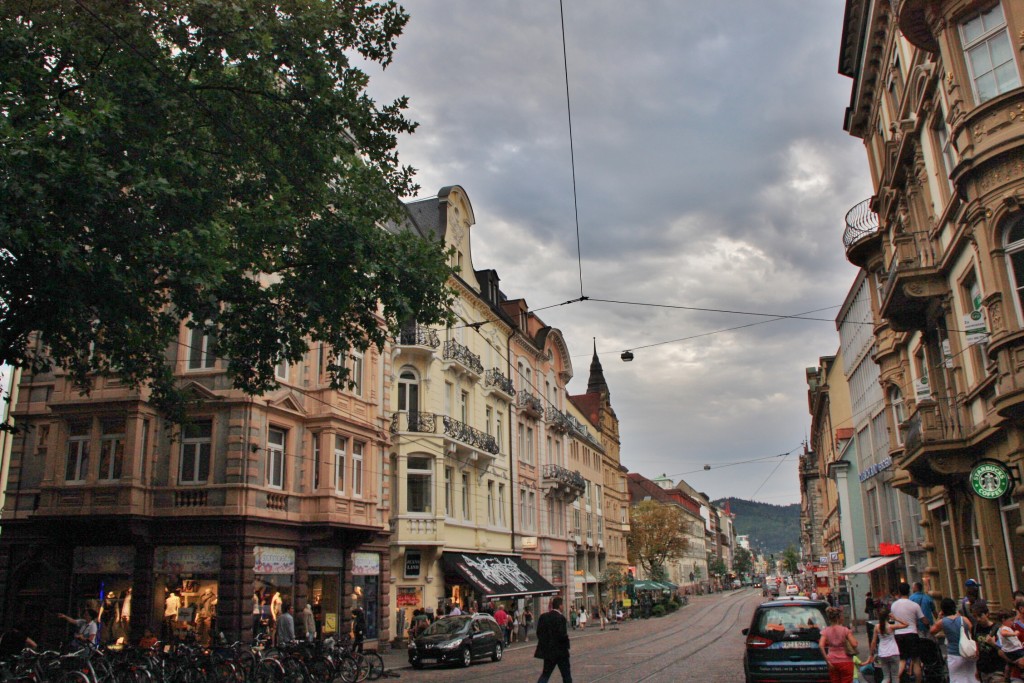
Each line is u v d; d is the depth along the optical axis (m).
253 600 21.67
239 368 15.41
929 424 17.55
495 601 37.75
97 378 22.28
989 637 11.36
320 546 25.09
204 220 12.80
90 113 11.00
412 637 26.78
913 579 29.22
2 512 23.17
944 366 18.95
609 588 62.44
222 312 15.17
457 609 28.16
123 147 12.43
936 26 15.32
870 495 38.03
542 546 46.38
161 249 11.59
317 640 18.03
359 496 26.52
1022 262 13.62
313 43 14.20
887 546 29.92
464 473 36.81
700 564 141.50
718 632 36.03
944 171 17.44
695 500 146.75
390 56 14.98
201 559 21.58
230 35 13.12
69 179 10.48
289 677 16.11
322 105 14.01
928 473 19.22
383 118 15.43
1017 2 13.80
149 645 16.31
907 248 18.52
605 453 67.75
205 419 22.52
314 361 25.34
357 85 14.65
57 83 12.76
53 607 21.97
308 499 24.22
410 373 32.91
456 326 36.75
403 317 14.16
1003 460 15.22
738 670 18.58
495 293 42.97
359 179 15.12
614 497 70.00
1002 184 13.70
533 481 46.19
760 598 95.69
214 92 14.03
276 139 14.59
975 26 14.66
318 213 14.89
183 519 21.59
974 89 14.58
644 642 30.84
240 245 13.46
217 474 21.95
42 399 23.94
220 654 15.93
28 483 23.25
